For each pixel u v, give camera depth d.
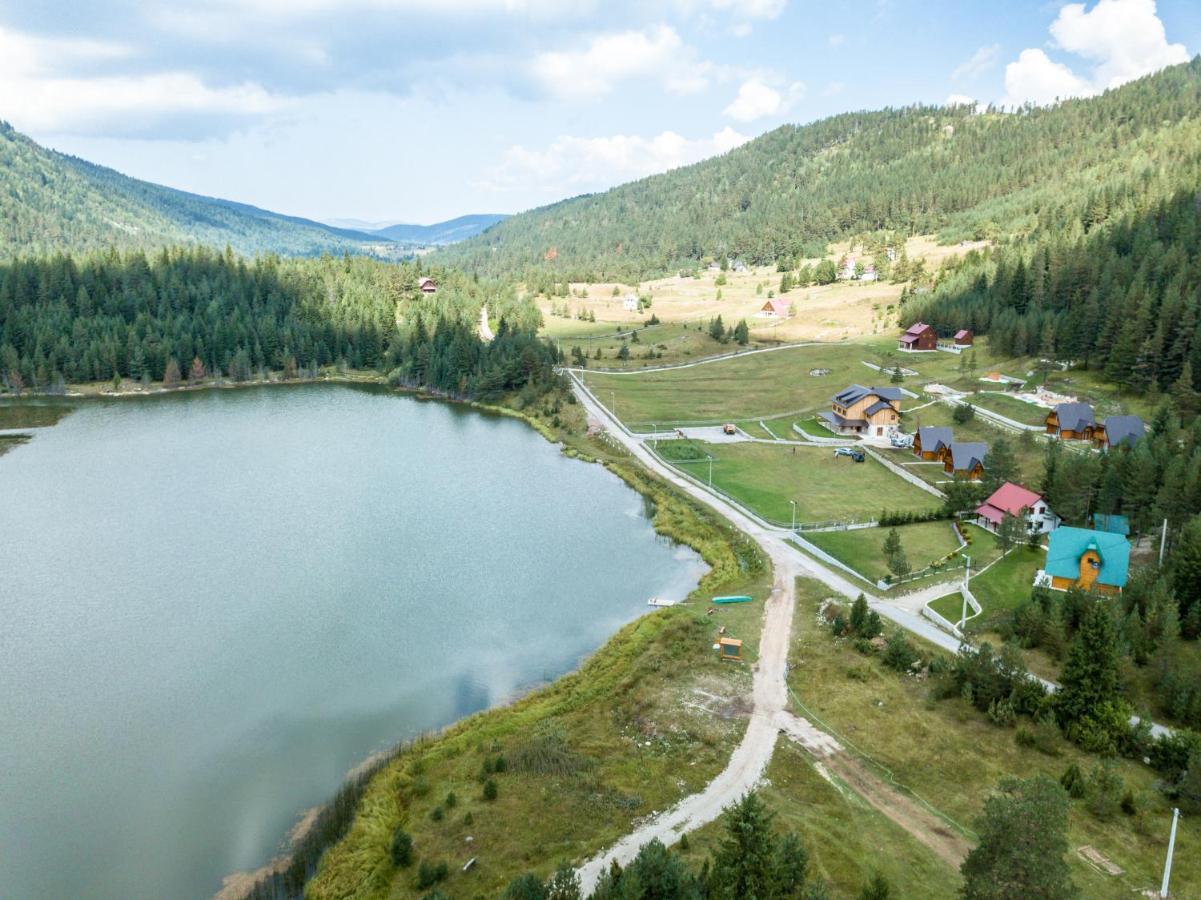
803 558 92.56
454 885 43.91
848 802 50.44
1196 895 41.81
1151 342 135.25
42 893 44.81
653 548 98.94
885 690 63.44
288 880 45.94
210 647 72.50
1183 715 58.03
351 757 57.25
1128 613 71.50
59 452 139.12
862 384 174.38
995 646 69.69
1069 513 94.19
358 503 114.62
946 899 41.91
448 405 189.75
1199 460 86.94
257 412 176.88
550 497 119.06
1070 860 44.31
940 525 101.50
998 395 150.50
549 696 64.06
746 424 157.62
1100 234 196.62
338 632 75.81
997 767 53.59
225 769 55.84
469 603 82.56
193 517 107.00
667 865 37.44
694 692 63.81
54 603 80.75
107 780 54.59
